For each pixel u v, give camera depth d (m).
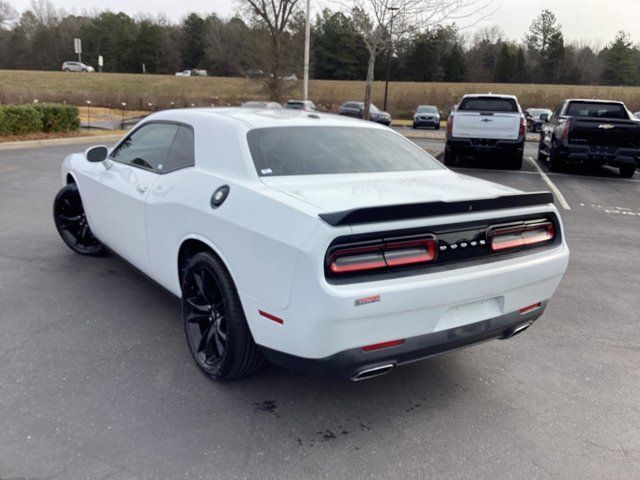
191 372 3.48
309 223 2.61
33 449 2.68
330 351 2.64
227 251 3.04
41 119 17.06
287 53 33.44
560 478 2.66
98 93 38.94
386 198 2.98
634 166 13.64
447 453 2.81
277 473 2.61
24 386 3.24
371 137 4.10
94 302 4.52
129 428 2.88
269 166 3.31
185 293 3.51
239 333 3.09
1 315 4.21
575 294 5.30
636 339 4.30
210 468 2.62
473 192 3.29
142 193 3.97
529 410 3.25
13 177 10.36
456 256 2.91
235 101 43.94
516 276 3.07
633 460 2.81
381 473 2.64
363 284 2.60
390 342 2.73
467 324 2.98
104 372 3.44
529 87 64.75
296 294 2.62
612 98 54.91
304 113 4.26
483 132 14.00
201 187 3.39
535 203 3.26
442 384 3.51
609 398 3.42
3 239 6.24
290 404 3.19
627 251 6.96
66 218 5.70
